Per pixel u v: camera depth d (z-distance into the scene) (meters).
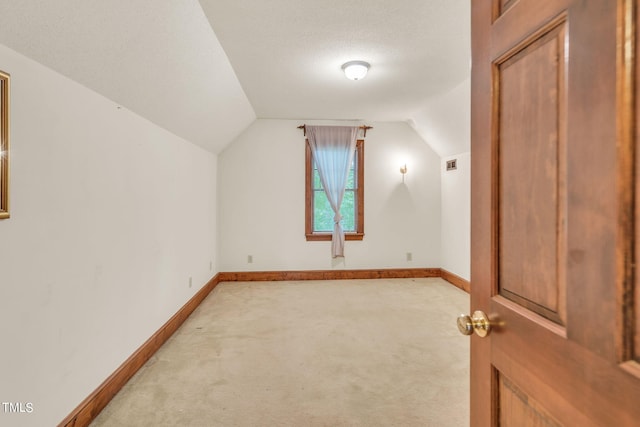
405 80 3.38
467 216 4.45
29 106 1.48
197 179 3.92
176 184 3.26
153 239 2.73
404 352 2.67
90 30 1.61
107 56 1.82
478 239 0.88
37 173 1.53
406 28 2.40
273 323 3.30
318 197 5.12
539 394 0.66
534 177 0.67
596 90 0.52
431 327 3.19
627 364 0.47
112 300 2.13
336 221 4.99
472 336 0.93
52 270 1.62
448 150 4.80
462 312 3.62
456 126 4.18
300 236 5.04
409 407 1.96
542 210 0.65
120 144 2.24
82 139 1.84
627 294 0.48
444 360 2.53
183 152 3.45
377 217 5.13
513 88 0.74
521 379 0.72
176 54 2.27
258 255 5.00
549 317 0.64
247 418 1.87
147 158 2.64
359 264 5.12
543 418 0.65
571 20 0.56
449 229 4.93
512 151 0.75
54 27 1.46
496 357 0.81
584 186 0.54
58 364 1.65
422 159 5.16
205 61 2.63
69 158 1.74
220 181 4.92
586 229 0.54
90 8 1.52
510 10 0.74
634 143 0.46
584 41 0.54
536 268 0.67
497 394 0.82
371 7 2.13
